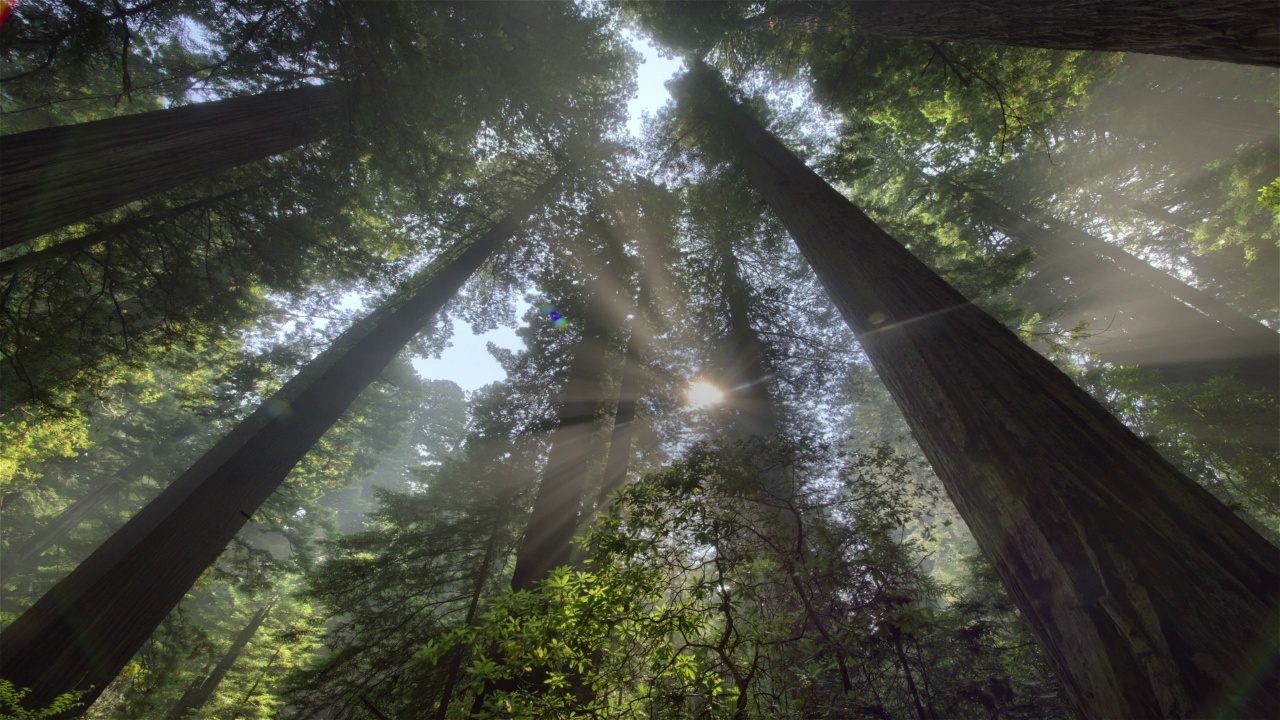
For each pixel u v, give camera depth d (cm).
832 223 476
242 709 1338
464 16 812
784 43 999
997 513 184
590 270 1222
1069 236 1341
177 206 838
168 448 1773
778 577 336
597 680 275
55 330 757
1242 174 991
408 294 1108
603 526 320
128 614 458
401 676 731
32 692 398
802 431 995
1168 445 884
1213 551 134
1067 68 830
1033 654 509
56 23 536
